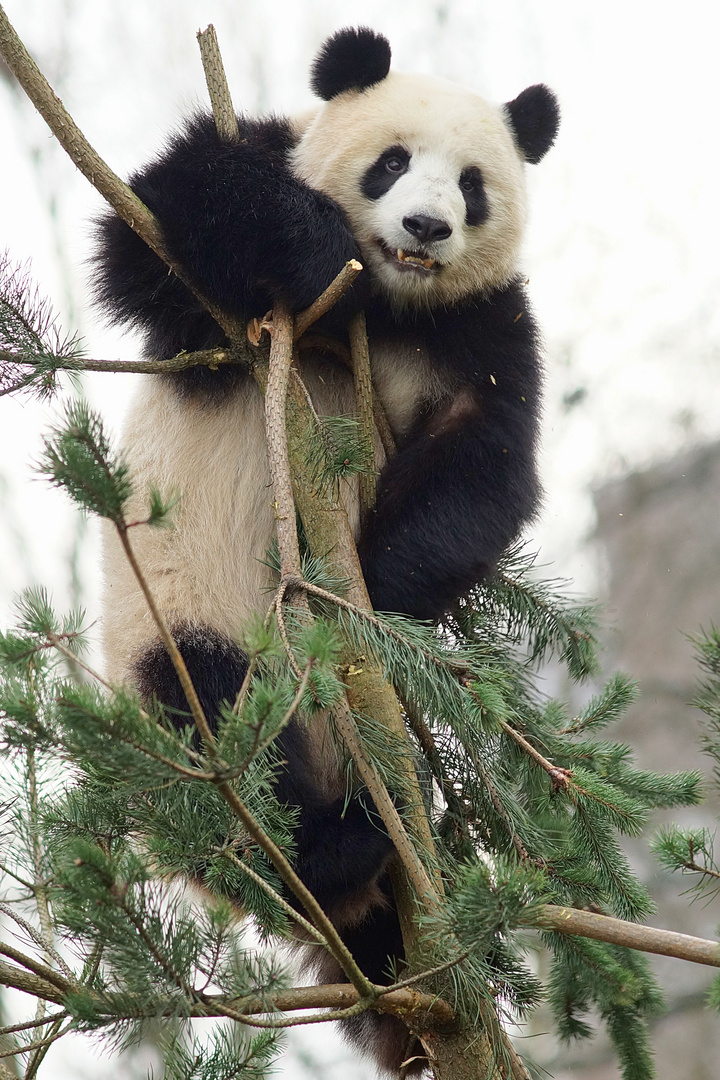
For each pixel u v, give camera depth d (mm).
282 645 5637
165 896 5926
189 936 4820
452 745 7562
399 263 8797
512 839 7094
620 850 7266
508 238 9383
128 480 4367
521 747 7305
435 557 8305
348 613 6359
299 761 7836
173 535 8852
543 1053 16953
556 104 10203
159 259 8281
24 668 4777
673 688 21156
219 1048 5480
